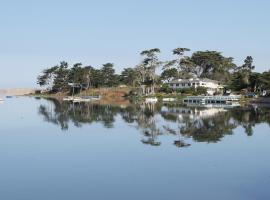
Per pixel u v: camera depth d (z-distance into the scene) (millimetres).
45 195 25219
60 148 41219
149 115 79375
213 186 26719
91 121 68062
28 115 81375
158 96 157000
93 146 42250
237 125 60188
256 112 85250
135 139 46781
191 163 33500
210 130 54656
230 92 154500
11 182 28078
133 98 162000
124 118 73438
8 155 37594
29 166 32906
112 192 25641
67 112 89625
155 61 176000
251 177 28781
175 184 27250
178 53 193375
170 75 191375
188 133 51750
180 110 93375
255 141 44562
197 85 169250
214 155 36781
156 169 31500
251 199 24016
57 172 30766
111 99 164125
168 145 42375
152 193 25375
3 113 86750
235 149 39688
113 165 33031
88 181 28219
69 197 24766
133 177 29203
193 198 24344
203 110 92625
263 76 143625
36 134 51719
